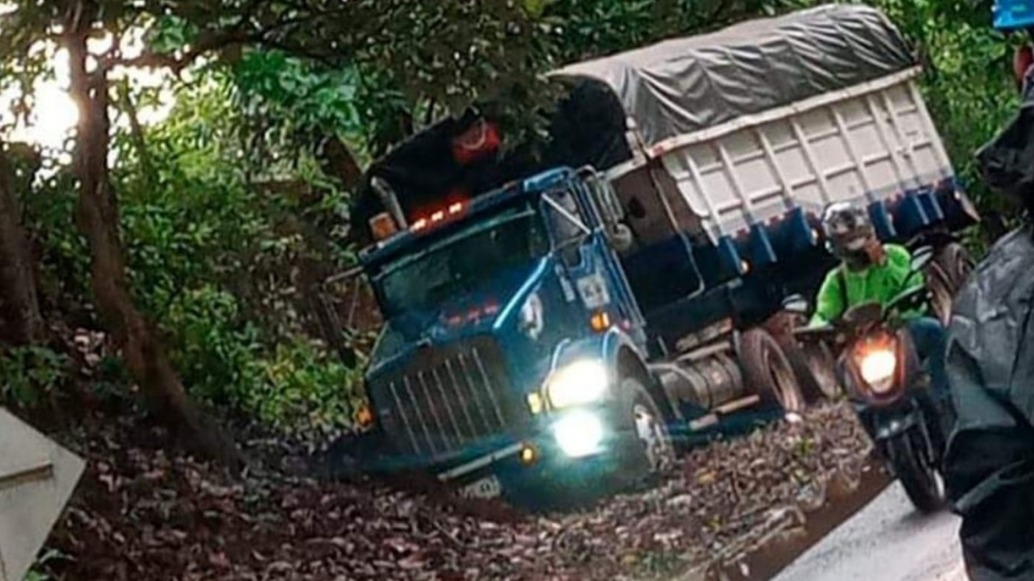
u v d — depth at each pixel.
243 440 19.03
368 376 17.61
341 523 15.38
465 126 19.72
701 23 25.58
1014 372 4.49
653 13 25.06
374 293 18.31
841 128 23.08
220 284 20.98
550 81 16.84
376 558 14.52
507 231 17.88
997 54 25.88
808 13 23.83
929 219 24.02
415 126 22.55
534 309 17.25
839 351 12.60
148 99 19.39
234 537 14.45
